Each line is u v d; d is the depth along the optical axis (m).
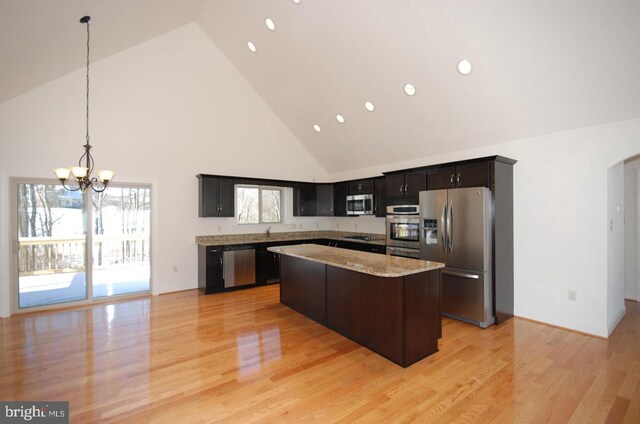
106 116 4.61
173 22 4.59
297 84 4.93
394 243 4.74
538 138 3.75
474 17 2.78
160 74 4.95
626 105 2.98
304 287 3.99
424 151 4.95
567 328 3.57
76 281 4.54
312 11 3.53
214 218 5.70
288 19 3.80
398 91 4.01
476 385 2.44
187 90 5.22
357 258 3.46
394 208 4.79
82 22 3.18
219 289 5.19
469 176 3.88
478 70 3.24
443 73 3.45
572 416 2.08
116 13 3.37
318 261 3.41
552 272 3.68
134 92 4.79
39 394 2.32
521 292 3.94
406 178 4.68
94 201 4.67
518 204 3.94
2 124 3.97
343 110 4.93
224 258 5.23
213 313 4.14
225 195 5.51
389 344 2.84
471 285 3.68
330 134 5.79
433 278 2.98
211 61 5.33
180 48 5.04
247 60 5.09
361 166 6.32
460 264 3.79
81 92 4.42
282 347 3.12
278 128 6.35
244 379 2.54
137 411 2.13
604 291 3.32
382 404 2.21
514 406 2.18
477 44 2.99
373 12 3.19
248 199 6.30
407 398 2.28
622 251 3.97
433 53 3.28
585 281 3.44
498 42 2.89
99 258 4.75
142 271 5.11
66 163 4.35
